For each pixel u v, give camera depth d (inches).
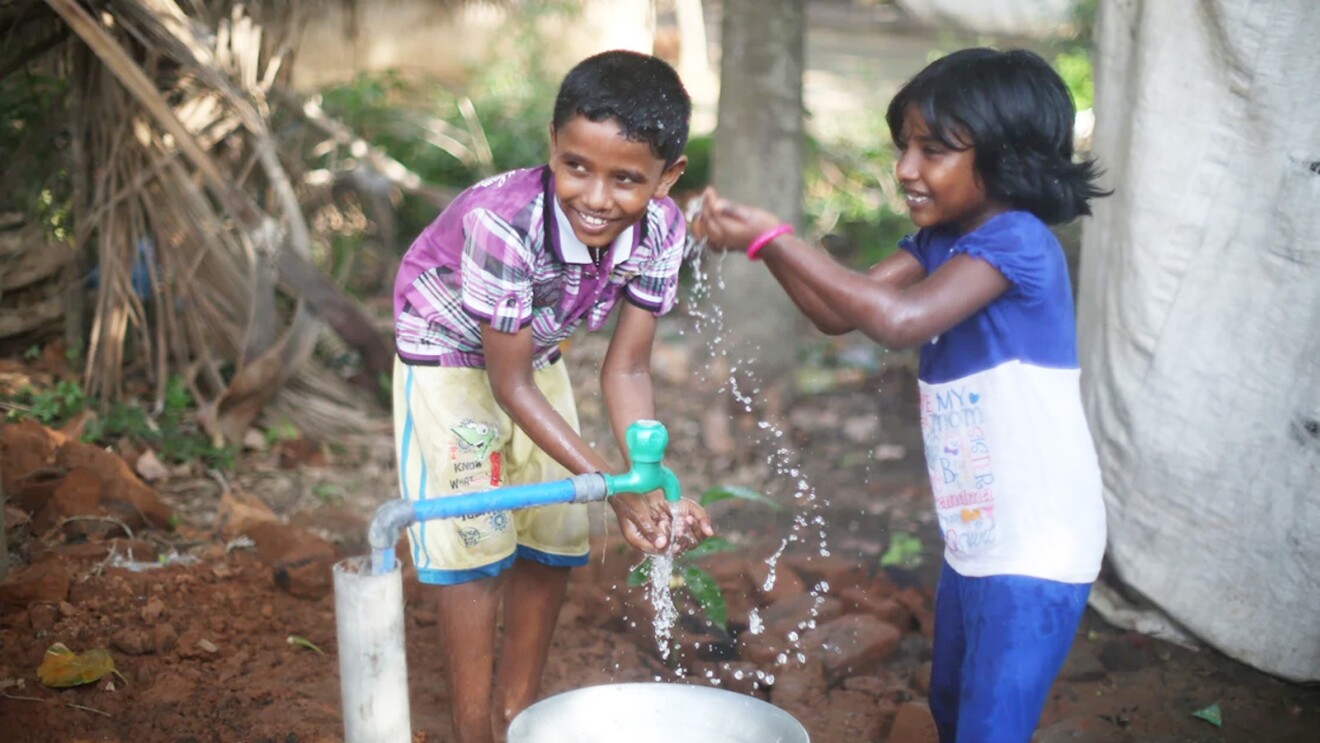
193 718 126.8
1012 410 104.3
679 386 255.0
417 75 417.1
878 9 798.5
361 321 221.5
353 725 81.0
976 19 430.0
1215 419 142.7
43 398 200.5
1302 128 132.6
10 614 140.5
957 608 112.0
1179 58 138.7
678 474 216.2
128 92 204.2
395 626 80.4
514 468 119.3
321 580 153.6
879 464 219.6
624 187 95.2
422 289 112.0
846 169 396.2
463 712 116.1
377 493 197.8
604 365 113.8
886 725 136.0
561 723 95.6
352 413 221.9
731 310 244.2
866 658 147.4
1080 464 105.2
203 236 211.6
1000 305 104.0
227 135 217.3
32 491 162.9
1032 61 103.3
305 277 216.7
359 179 285.4
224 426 207.5
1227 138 137.6
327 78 333.1
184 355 214.5
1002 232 101.7
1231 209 138.4
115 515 166.1
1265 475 140.6
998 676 104.5
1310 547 138.6
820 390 255.9
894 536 188.1
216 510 183.6
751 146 237.8
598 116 92.8
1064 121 102.7
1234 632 145.6
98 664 130.7
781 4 233.8
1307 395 136.5
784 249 105.1
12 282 219.9
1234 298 139.9
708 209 108.2
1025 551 104.3
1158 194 141.6
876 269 115.1
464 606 113.9
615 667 144.9
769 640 148.8
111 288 208.1
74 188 212.7
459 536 111.8
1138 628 154.8
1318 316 134.6
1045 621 104.4
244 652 139.9
